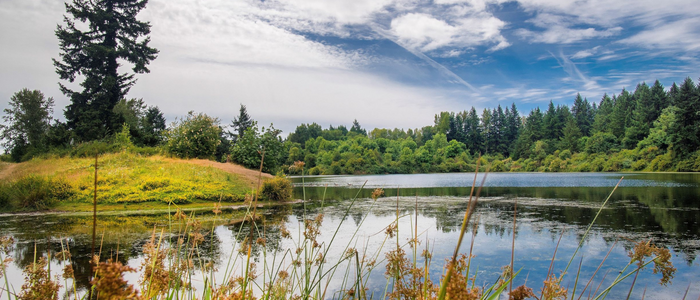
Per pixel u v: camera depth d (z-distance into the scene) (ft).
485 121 314.55
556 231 27.84
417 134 370.94
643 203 44.42
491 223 31.42
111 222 31.83
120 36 108.06
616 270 18.31
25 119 131.95
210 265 7.41
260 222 30.96
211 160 77.61
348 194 64.08
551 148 248.11
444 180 117.29
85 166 55.16
